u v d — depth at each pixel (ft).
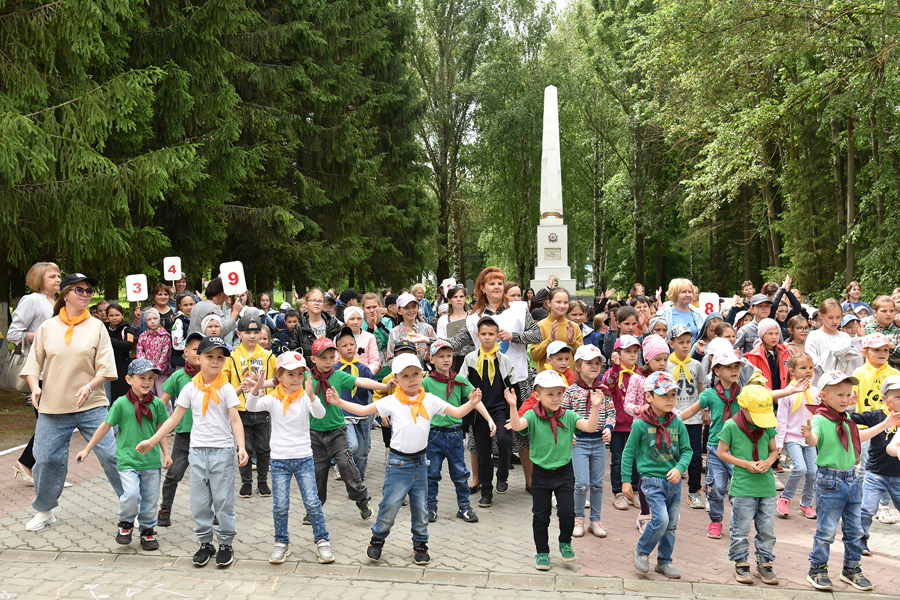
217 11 44.01
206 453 16.93
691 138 78.18
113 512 21.04
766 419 15.74
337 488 24.63
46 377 19.06
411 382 17.06
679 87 68.64
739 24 57.31
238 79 55.93
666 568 16.44
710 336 24.00
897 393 16.05
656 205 113.80
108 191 33.99
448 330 26.00
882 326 24.99
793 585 15.90
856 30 52.47
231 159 46.42
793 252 77.10
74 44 32.86
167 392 19.42
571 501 16.90
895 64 51.19
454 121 119.24
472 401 17.35
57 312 19.52
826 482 15.69
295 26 55.57
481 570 16.67
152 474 18.02
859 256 66.69
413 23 90.58
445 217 121.80
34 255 39.47
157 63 44.21
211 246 52.60
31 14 32.71
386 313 36.27
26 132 29.86
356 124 70.33
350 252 69.15
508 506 22.36
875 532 20.24
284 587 15.66
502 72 113.29
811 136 77.41
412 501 17.13
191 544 18.42
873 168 59.36
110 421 17.58
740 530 16.01
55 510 21.18
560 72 110.32
